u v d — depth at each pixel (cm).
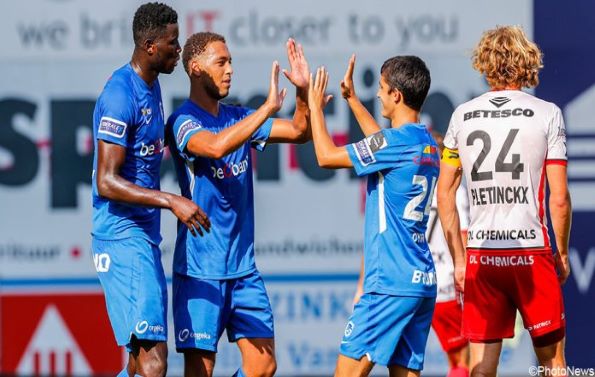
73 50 3084
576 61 3122
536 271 2016
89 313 3098
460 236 2133
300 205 3106
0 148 3078
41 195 3089
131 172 2000
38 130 3084
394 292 1984
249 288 2123
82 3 3081
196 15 3084
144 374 1966
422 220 2017
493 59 2053
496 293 2048
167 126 2103
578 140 3117
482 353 2061
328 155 2000
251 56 3089
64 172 3089
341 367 2038
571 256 3116
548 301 2022
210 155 1978
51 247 3091
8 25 3072
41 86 3083
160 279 2005
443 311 2606
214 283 2084
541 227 2023
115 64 3092
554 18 3117
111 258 1998
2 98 3078
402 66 2006
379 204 2003
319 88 2033
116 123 1942
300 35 3094
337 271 3102
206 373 2119
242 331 2127
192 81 2100
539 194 2023
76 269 3094
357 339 2016
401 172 1973
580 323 3112
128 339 1973
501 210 2020
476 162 2030
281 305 3098
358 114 2112
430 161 2002
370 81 3097
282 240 3098
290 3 3089
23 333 3084
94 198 2033
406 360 2058
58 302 3092
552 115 2012
